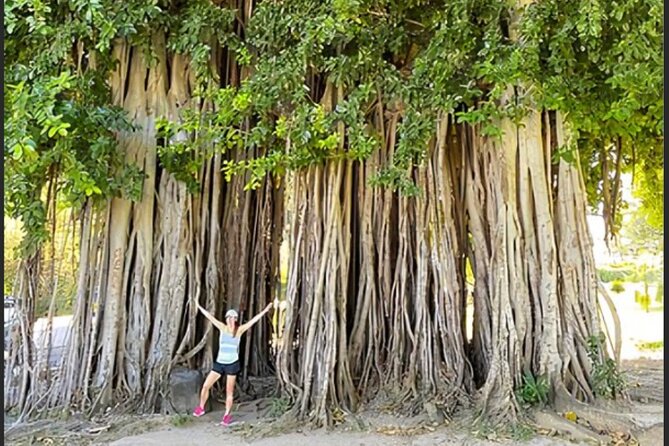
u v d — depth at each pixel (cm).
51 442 506
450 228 617
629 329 1416
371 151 577
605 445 466
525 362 549
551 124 584
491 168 596
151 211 646
